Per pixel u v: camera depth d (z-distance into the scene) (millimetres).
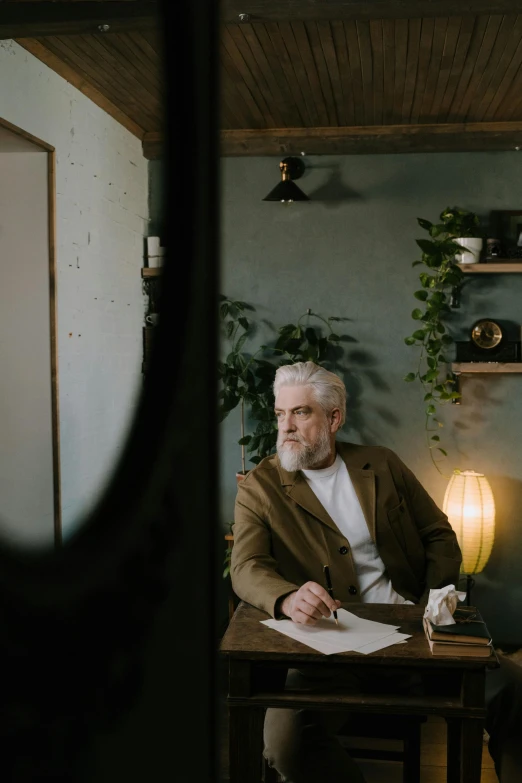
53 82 3031
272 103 3664
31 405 3068
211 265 95
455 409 4191
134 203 4027
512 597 4172
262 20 2463
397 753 2164
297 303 4273
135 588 93
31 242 3055
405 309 4207
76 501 3277
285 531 2289
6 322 3057
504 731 1977
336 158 4203
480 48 2908
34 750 93
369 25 2693
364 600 2291
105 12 573
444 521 2545
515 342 4078
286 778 1951
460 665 1663
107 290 3664
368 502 2340
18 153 3033
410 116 3904
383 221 4195
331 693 1782
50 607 92
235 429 4316
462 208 4141
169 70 96
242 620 1947
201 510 93
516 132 3988
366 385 4250
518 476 4164
